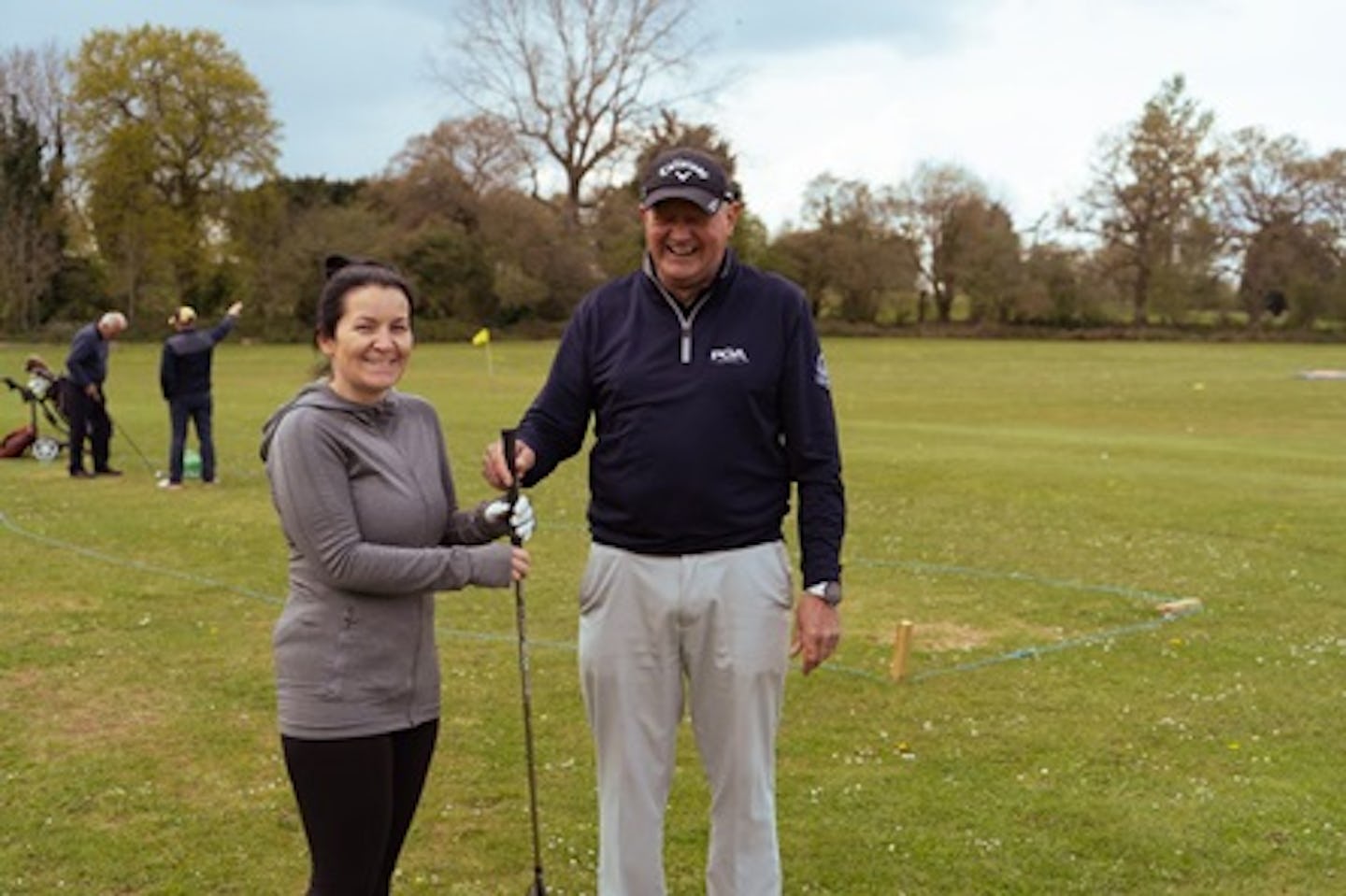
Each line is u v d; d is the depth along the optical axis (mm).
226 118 59219
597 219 63594
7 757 5832
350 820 3539
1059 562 10250
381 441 3619
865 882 4641
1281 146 64250
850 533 11484
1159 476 14758
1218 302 66938
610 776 3992
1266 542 10977
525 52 61438
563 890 4625
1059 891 4570
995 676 7082
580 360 4004
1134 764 5758
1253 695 6746
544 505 13094
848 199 67625
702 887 4633
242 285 59312
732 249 4051
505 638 7844
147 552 10508
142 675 7086
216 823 5148
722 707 3912
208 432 14352
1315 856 4816
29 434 16625
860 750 5941
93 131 58000
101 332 14922
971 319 69000
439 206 62750
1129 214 66125
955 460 16359
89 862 4785
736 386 3797
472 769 5711
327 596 3520
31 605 8648
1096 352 50969
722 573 3840
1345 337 62281
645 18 60625
